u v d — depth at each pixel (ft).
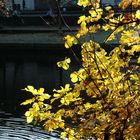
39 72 91.30
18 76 88.94
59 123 15.87
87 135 15.56
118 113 14.97
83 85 15.46
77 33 15.48
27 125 51.13
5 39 112.57
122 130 15.06
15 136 48.21
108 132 15.26
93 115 15.39
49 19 124.67
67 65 15.74
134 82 15.48
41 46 104.73
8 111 60.34
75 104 15.87
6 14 134.10
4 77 88.94
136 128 14.85
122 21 15.02
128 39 15.61
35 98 15.70
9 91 76.07
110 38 16.05
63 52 102.06
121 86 15.37
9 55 107.45
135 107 14.89
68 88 15.76
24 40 110.32
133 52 15.74
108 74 15.38
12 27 131.64
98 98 15.48
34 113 15.67
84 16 15.33
